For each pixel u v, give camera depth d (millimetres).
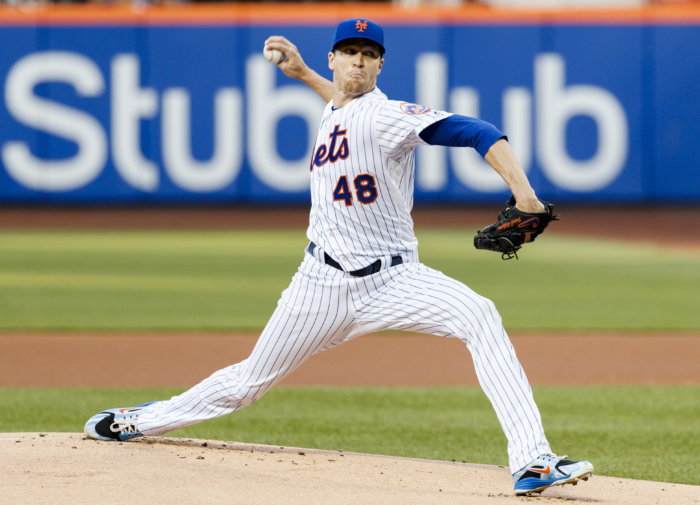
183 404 15742
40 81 83750
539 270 55250
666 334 35812
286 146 84625
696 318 39312
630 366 30000
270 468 14969
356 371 29312
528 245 69000
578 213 87688
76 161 84375
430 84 84625
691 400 24984
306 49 84000
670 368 29688
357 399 24891
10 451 15016
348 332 14992
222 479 14039
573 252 64750
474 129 13391
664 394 25781
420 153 84125
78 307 40844
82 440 16047
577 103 84312
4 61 83625
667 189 84750
